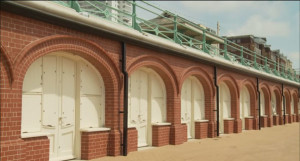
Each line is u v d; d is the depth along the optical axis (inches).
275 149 542.3
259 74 893.8
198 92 649.0
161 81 534.9
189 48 565.6
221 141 606.9
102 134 400.8
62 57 375.2
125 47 423.5
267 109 1002.1
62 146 370.9
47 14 315.0
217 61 652.1
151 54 478.3
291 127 1008.2
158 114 529.7
